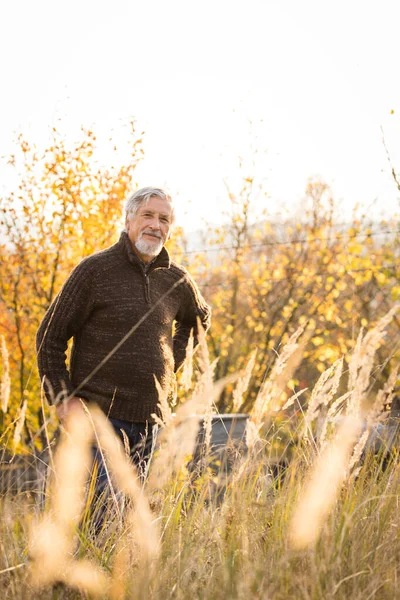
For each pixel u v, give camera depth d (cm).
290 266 1188
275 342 1135
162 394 243
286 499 253
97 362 351
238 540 237
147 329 360
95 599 220
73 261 1042
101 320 354
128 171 1011
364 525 248
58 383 346
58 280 1057
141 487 248
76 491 253
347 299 1020
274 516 250
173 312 384
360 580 224
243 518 242
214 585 226
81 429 305
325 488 225
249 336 1208
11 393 956
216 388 235
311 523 222
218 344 1191
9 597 220
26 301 1051
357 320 933
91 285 353
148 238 359
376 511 251
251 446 247
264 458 268
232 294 1209
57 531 233
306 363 976
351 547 228
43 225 1025
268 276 1185
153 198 364
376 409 236
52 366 348
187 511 262
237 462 259
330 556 221
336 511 240
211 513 257
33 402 942
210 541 246
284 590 211
